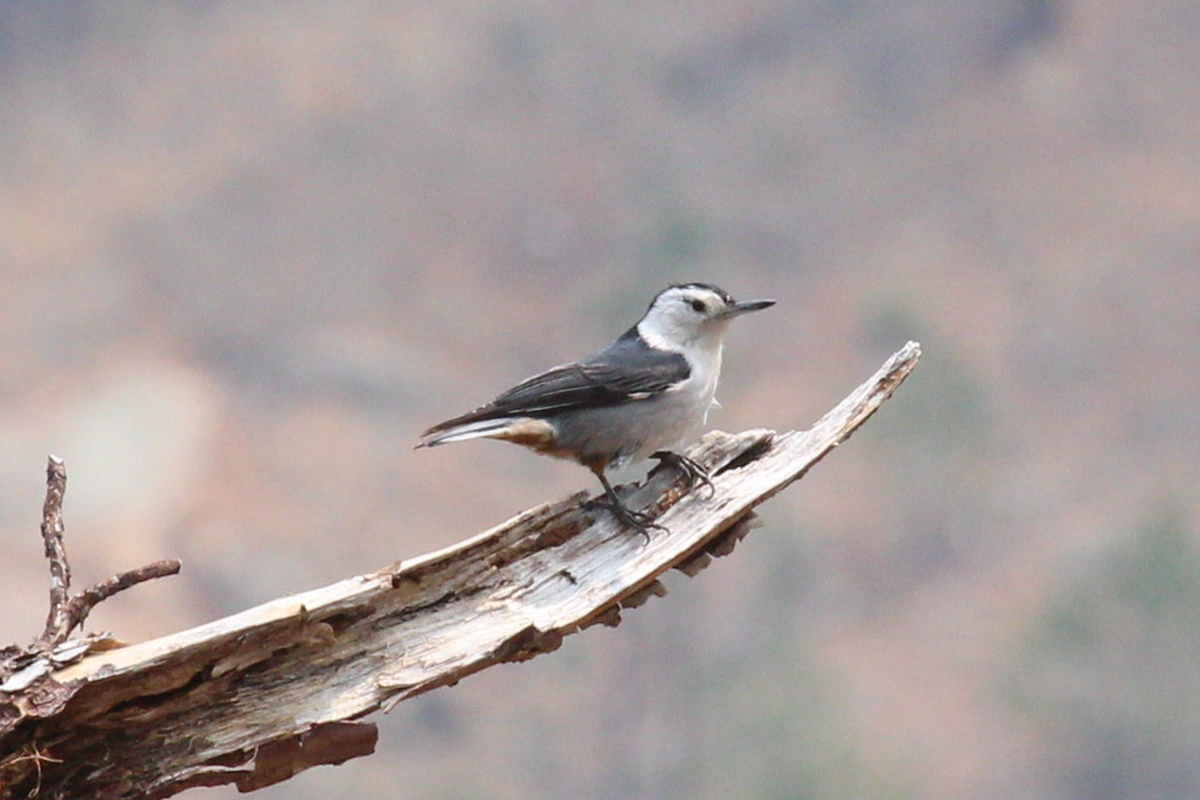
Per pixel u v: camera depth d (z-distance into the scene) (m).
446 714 31.53
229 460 37.91
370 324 45.00
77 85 53.19
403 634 6.11
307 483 37.66
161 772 5.73
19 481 35.38
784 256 48.69
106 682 5.52
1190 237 47.06
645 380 8.40
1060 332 44.56
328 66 54.53
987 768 32.22
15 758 5.49
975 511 38.88
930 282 46.59
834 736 31.84
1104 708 33.16
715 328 8.66
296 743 5.86
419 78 54.34
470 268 48.28
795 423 41.91
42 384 40.66
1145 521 37.12
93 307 43.81
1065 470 40.09
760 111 53.94
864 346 44.28
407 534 36.72
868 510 38.88
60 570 5.88
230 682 5.81
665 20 57.25
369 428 40.12
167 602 32.78
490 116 53.84
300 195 49.75
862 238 48.88
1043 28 54.34
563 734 31.75
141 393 39.91
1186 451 40.97
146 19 55.91
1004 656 34.69
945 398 41.03
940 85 53.84
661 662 33.66
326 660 5.97
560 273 48.66
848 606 36.53
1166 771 32.78
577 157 52.31
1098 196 48.75
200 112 52.59
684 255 48.09
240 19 56.28
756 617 35.88
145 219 47.75
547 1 57.81
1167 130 50.91
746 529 7.04
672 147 53.16
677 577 35.84
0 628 29.89
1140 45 53.12
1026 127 51.59
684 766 31.41
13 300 43.78
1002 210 49.03
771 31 56.47
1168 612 34.75
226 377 41.59
